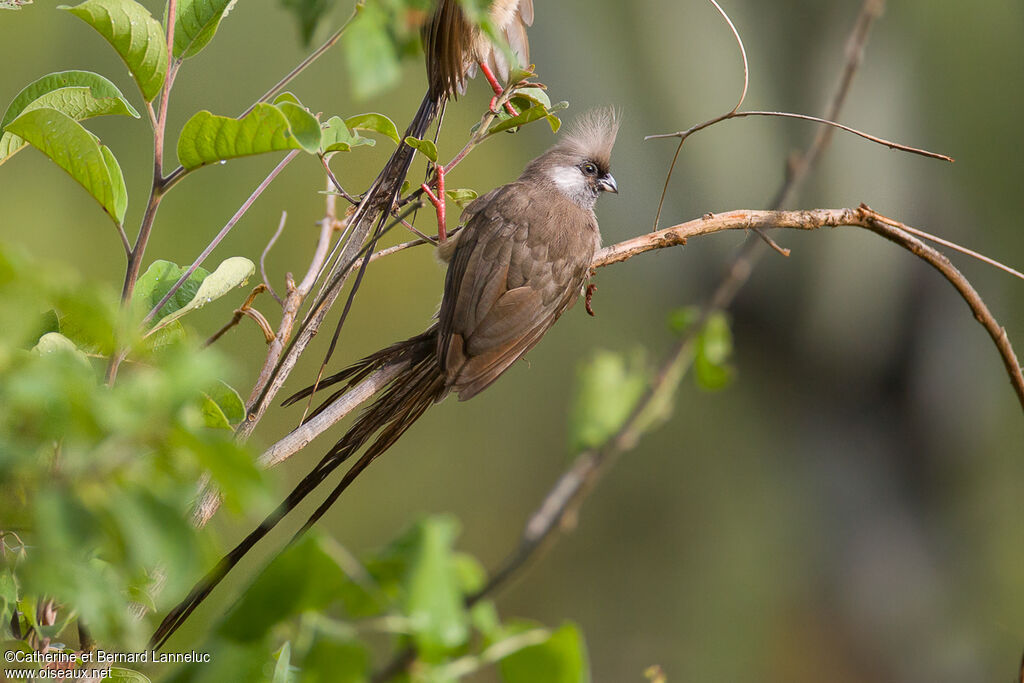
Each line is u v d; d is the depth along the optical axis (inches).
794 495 613.3
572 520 224.4
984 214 569.0
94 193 152.6
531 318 258.8
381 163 514.6
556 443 621.6
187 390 93.0
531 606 600.4
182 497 96.4
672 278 577.9
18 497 92.6
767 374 606.2
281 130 147.4
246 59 502.0
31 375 90.6
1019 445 595.8
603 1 528.7
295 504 179.5
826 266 564.7
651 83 541.0
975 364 584.1
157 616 175.0
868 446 602.5
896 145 224.2
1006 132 553.0
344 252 193.5
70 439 90.8
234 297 490.3
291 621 148.9
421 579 143.0
